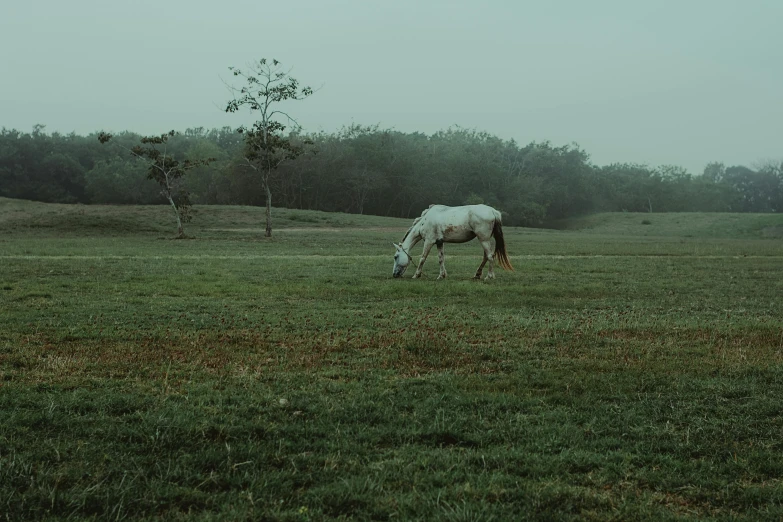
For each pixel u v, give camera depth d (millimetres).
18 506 4102
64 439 5277
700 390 7066
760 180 138250
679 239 56469
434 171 100125
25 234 42375
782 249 38969
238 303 13461
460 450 5266
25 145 94375
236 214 57375
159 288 15617
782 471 4918
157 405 6211
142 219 50625
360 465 4898
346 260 25656
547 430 5707
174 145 113312
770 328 10938
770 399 6703
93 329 10180
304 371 7703
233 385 7035
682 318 12156
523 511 4184
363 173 89500
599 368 8055
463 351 8953
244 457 4969
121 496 4254
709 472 4898
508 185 103938
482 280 18734
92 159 98625
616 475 4824
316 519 4043
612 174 123562
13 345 8836
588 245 39844
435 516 4047
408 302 13859
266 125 43812
